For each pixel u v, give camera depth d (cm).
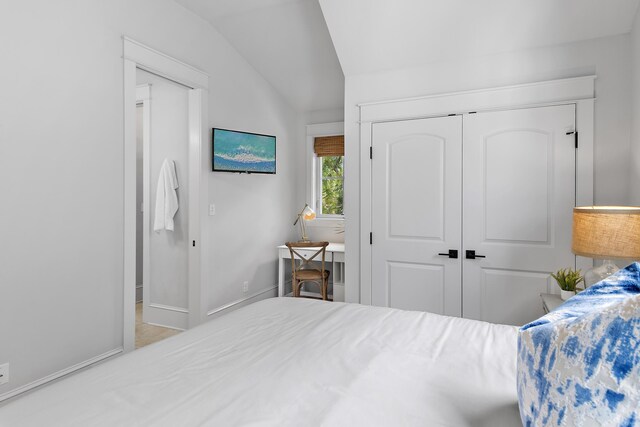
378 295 313
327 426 83
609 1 229
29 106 200
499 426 84
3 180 190
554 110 257
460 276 286
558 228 257
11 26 192
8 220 192
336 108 448
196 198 328
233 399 95
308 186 466
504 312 273
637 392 54
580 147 251
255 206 399
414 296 302
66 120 218
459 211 285
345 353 124
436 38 276
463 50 277
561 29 249
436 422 85
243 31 346
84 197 228
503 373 110
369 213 316
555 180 257
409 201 302
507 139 270
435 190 293
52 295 212
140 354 125
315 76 399
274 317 166
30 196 201
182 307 344
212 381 105
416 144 298
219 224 351
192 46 315
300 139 470
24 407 91
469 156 281
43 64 206
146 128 359
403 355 123
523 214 266
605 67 246
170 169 341
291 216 463
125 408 91
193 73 314
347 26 284
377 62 305
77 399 95
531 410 73
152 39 277
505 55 271
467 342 135
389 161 308
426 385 102
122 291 252
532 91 262
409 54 291
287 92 432
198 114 324
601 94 247
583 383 60
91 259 233
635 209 177
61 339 217
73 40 221
